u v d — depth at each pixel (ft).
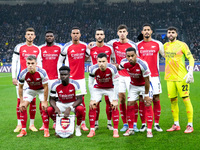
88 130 17.35
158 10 127.75
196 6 128.47
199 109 23.71
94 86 16.42
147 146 13.46
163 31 116.67
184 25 116.78
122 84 17.46
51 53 18.21
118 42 18.07
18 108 17.25
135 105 17.22
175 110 16.97
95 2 138.31
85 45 18.40
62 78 15.10
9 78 62.64
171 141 14.30
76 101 15.67
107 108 17.49
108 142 14.28
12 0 144.66
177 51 16.83
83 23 121.39
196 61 87.56
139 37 18.89
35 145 13.84
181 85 16.62
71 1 143.02
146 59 17.28
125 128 17.24
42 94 16.46
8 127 18.20
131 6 131.95
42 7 133.49
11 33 116.37
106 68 15.24
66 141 14.56
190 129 16.20
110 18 123.85
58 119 15.51
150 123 15.35
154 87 16.88
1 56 101.09
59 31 115.96
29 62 14.83
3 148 13.39
